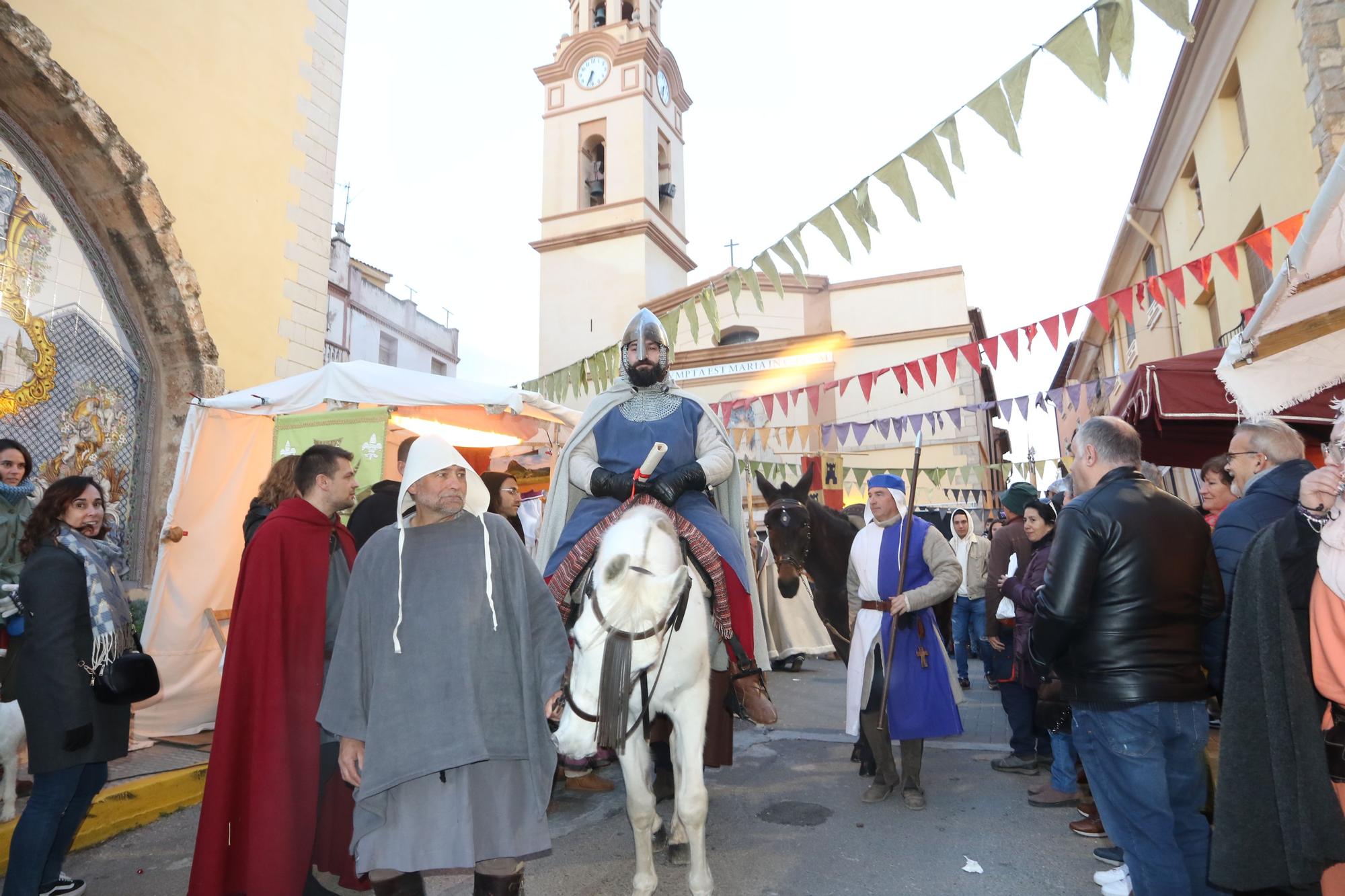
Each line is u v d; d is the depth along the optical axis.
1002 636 5.57
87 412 6.93
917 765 4.71
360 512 4.20
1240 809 2.43
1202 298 11.59
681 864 3.85
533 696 2.67
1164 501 2.91
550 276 26.66
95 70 7.04
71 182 6.93
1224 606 2.95
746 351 22.92
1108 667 2.78
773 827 4.38
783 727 6.97
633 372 4.07
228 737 2.92
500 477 5.43
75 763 3.14
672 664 3.10
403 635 2.58
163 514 7.34
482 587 2.68
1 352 6.29
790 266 3.34
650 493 3.61
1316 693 2.37
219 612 6.21
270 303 8.79
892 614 4.64
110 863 4.09
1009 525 5.79
